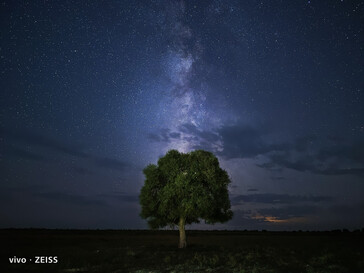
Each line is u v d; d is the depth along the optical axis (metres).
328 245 34.91
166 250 30.56
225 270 17.81
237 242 45.06
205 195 32.19
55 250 31.30
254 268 17.78
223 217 34.62
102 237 65.19
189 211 31.48
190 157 34.44
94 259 23.19
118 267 19.83
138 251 29.75
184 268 18.94
